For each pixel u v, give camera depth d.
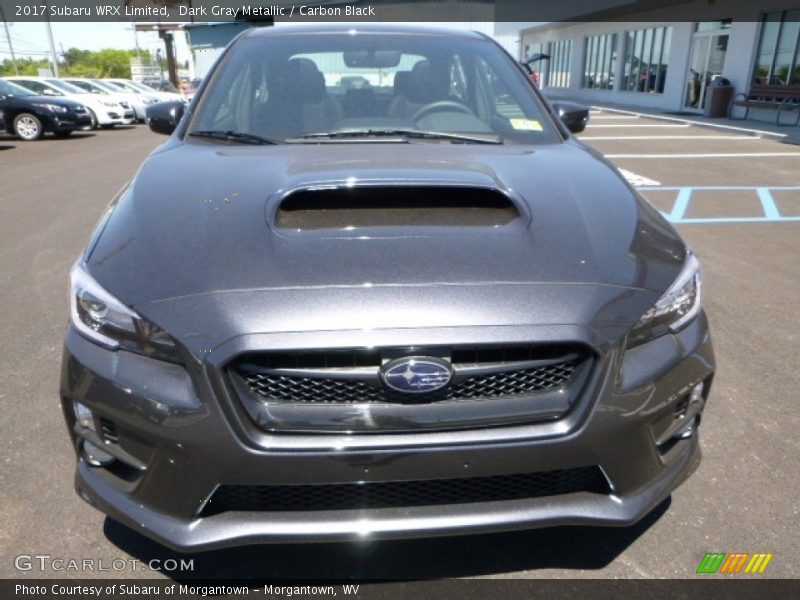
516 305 1.62
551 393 1.66
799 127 14.25
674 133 14.14
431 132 2.67
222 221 1.86
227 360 1.55
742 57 16.31
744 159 10.52
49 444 2.65
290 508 1.69
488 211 1.96
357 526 1.66
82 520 2.23
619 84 23.05
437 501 1.71
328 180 1.99
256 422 1.59
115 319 1.68
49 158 11.87
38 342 3.62
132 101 19.97
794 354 3.52
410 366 1.57
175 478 1.65
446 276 1.67
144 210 1.98
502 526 1.70
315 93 2.83
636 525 2.23
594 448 1.66
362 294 1.61
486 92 2.93
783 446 2.68
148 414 1.62
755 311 4.13
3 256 5.33
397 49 3.06
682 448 1.97
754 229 6.23
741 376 3.27
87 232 6.11
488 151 2.46
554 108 3.24
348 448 1.58
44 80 18.72
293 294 1.61
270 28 3.24
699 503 2.34
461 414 1.62
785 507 2.32
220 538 1.65
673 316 1.81
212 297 1.62
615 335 1.66
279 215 1.90
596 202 2.06
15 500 2.32
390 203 1.98
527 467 1.64
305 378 1.59
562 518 1.72
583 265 1.75
